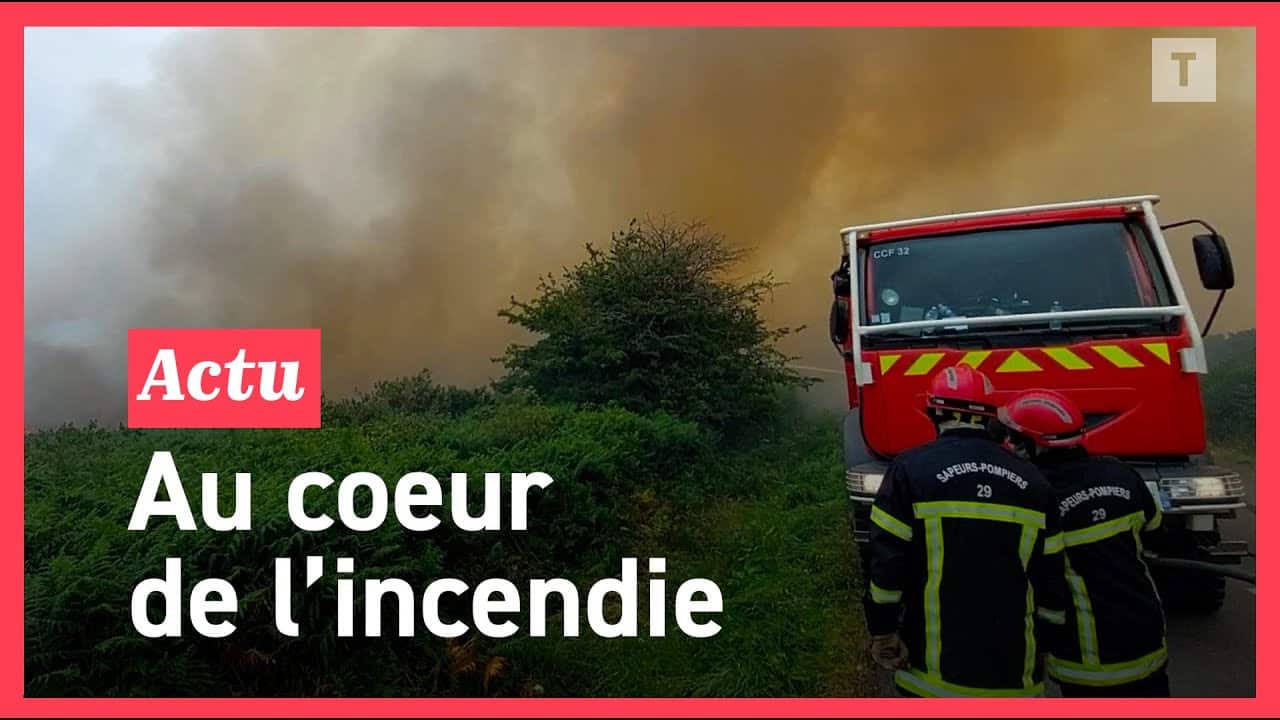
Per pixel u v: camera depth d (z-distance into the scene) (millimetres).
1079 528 2744
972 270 5465
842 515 6961
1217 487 4254
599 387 11219
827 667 4234
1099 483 2768
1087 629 2703
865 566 5023
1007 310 5277
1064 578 2756
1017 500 2461
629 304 11672
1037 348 4742
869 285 5625
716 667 4305
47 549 3811
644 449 8250
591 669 4336
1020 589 2436
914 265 5613
